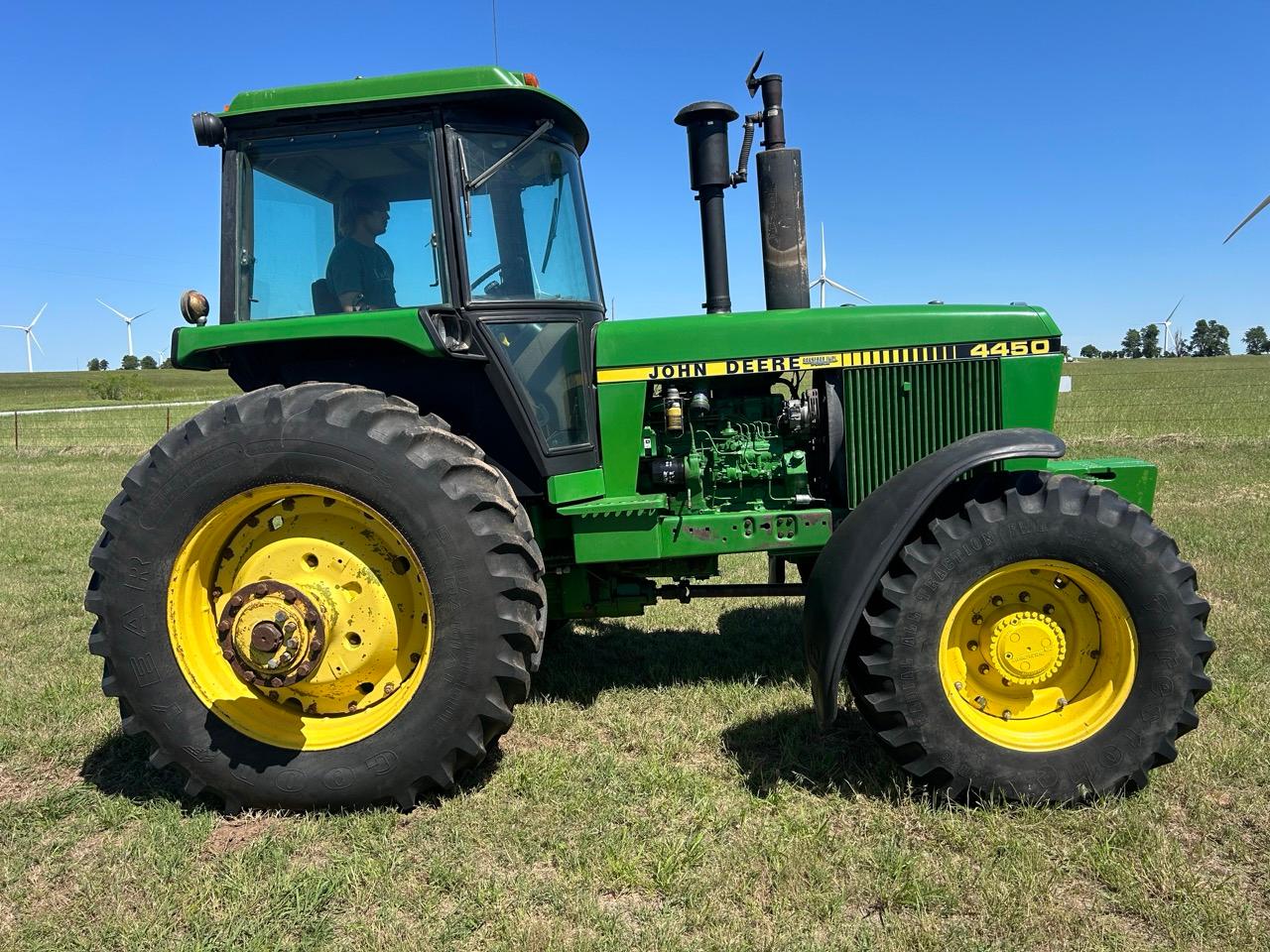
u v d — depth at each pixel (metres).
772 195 3.79
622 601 3.70
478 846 2.61
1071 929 2.15
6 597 5.56
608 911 2.27
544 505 3.53
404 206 3.18
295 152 3.19
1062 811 2.68
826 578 2.80
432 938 2.20
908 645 2.73
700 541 3.43
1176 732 2.74
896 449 3.49
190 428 2.88
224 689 2.90
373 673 2.90
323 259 3.24
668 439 3.61
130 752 3.30
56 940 2.24
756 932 2.17
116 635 2.85
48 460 14.24
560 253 3.46
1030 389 3.46
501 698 2.84
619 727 3.39
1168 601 2.71
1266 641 4.04
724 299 3.84
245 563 2.96
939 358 3.47
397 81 3.06
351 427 2.80
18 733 3.44
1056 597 2.87
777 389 3.77
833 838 2.57
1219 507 7.18
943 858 2.47
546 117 3.30
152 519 2.83
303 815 2.85
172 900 2.37
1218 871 2.37
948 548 2.72
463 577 2.77
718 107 3.74
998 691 2.89
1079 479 2.88
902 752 2.79
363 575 2.88
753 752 3.17
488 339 3.14
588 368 3.51
